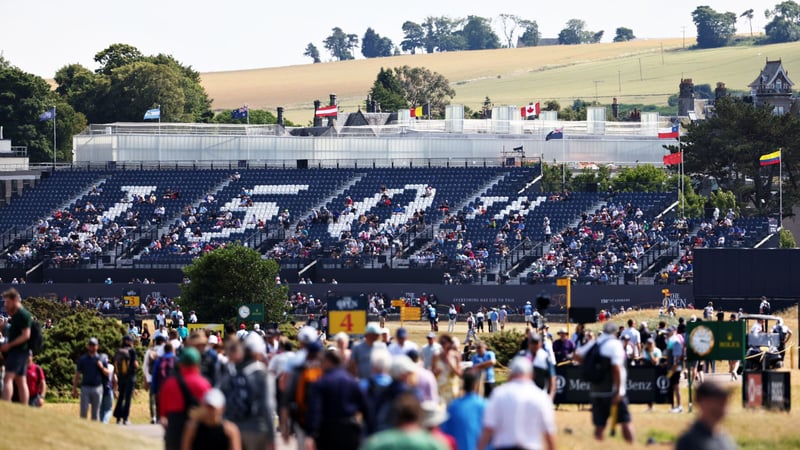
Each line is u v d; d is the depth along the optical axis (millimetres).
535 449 44625
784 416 78875
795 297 183000
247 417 51281
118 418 82750
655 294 199375
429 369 73188
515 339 126625
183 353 53125
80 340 117438
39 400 79812
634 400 85875
